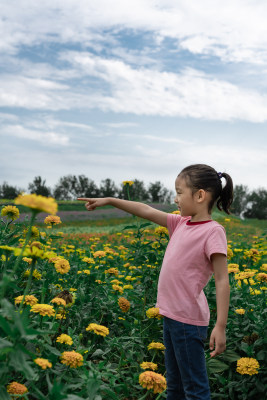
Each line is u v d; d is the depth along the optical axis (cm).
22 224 279
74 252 494
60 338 192
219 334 197
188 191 218
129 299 323
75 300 290
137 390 241
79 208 2900
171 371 216
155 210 251
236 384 247
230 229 1633
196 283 206
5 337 170
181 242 215
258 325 258
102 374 183
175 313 205
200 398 197
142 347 261
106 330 201
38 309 177
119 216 2558
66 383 183
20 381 189
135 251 325
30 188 4228
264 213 4366
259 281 316
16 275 239
